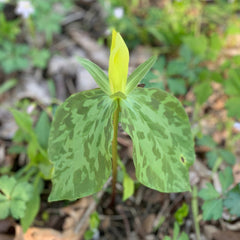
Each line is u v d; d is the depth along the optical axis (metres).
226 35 0.46
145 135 0.21
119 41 0.19
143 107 0.21
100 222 0.33
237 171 0.35
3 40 0.49
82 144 0.21
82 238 0.31
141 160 0.21
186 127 0.21
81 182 0.21
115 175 0.28
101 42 0.50
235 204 0.27
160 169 0.21
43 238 0.31
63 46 0.50
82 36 0.51
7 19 0.53
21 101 0.44
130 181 0.29
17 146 0.37
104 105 0.21
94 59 0.48
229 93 0.36
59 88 0.45
